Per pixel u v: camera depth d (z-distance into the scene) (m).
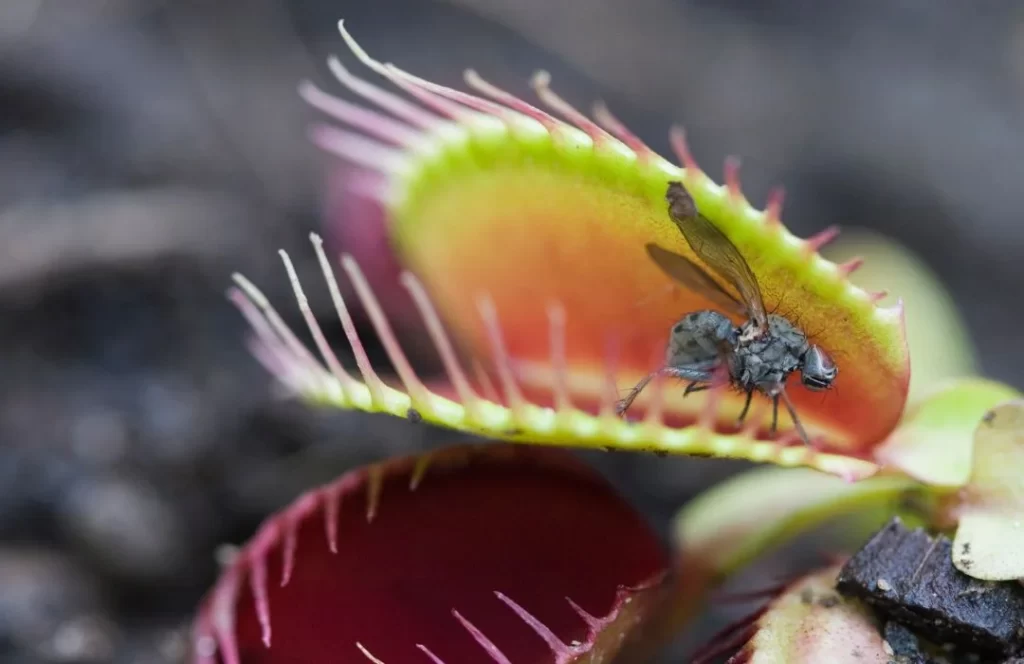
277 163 0.14
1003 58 0.18
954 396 0.10
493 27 0.17
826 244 0.15
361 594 0.09
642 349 0.10
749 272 0.09
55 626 0.11
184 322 0.13
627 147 0.09
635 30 0.17
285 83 0.15
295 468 0.12
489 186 0.10
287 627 0.09
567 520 0.09
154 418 0.12
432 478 0.09
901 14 0.18
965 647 0.09
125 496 0.12
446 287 0.11
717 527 0.10
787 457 0.09
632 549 0.09
